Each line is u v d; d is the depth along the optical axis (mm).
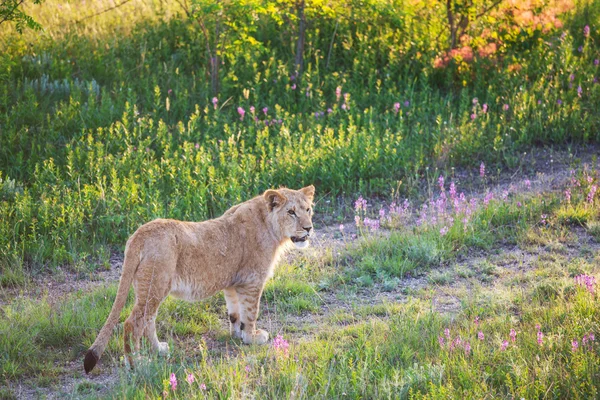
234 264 14297
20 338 14211
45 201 19953
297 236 14633
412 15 31406
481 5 31172
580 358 12258
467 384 11930
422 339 13906
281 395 12133
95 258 19172
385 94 27828
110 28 32188
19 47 29125
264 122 25500
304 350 13781
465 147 25016
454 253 18828
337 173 23328
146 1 34562
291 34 31234
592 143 25953
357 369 12680
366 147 23828
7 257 18484
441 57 29531
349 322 15516
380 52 30344
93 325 14867
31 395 12641
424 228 19844
